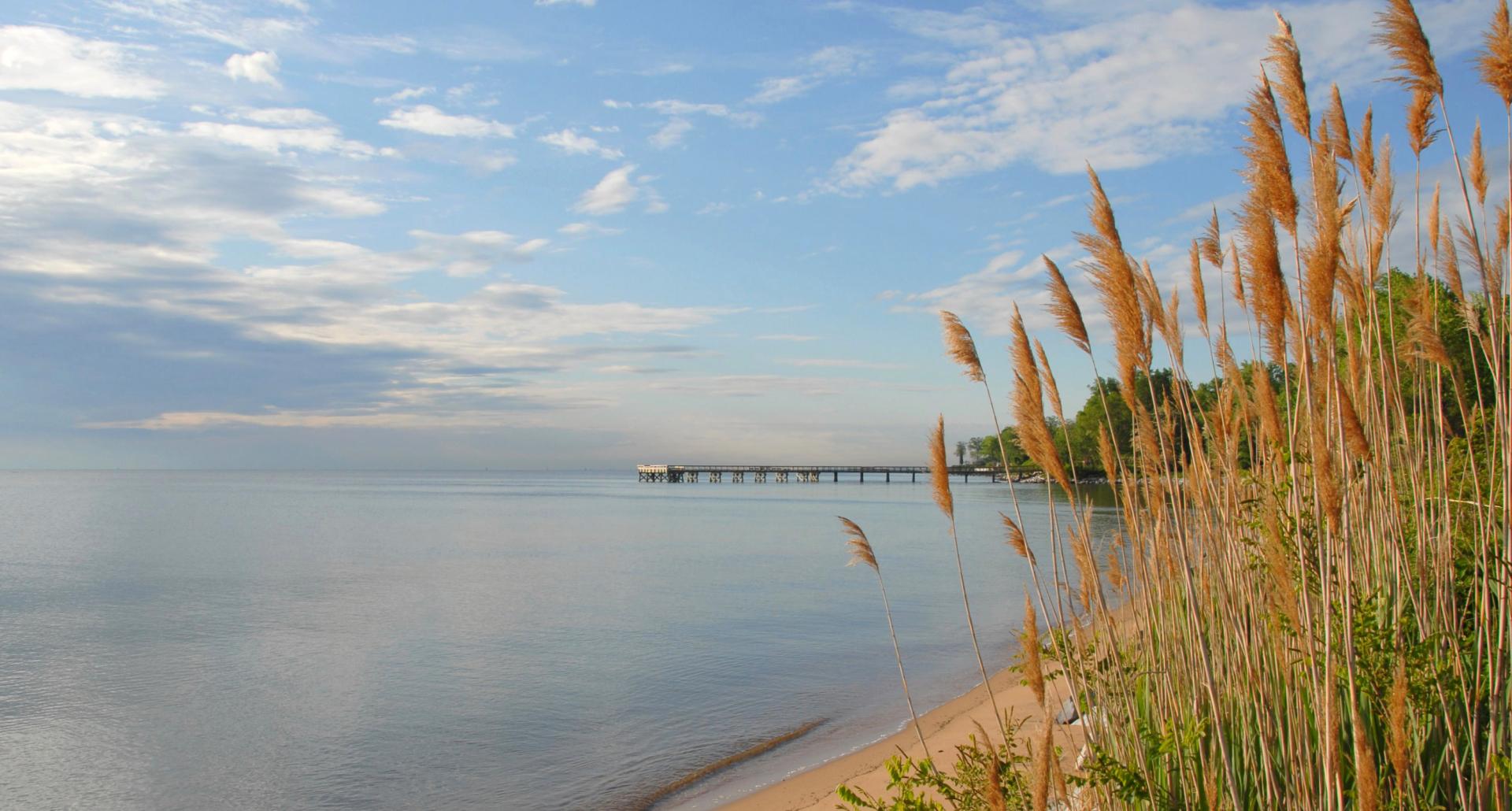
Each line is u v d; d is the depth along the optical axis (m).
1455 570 4.21
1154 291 4.54
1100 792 4.10
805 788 12.82
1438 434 4.57
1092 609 4.59
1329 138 4.67
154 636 26.44
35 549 52.84
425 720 17.88
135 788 14.48
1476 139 5.21
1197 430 4.46
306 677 21.42
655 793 13.53
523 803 13.42
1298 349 3.75
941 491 4.53
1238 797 3.64
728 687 19.95
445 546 54.56
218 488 184.62
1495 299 4.58
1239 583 4.11
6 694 20.08
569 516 85.88
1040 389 4.13
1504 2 3.53
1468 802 3.37
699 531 66.31
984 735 4.75
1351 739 3.55
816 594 33.84
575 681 20.80
